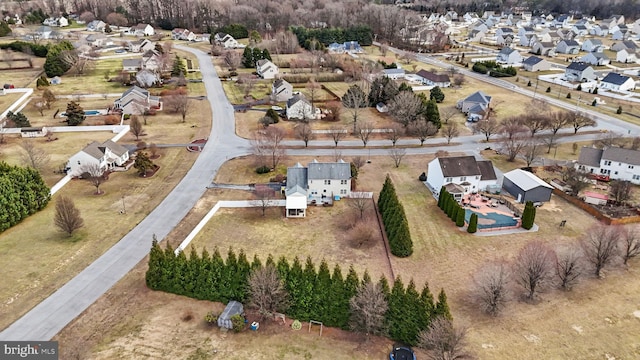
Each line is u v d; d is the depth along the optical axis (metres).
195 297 53.66
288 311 50.91
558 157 94.56
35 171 72.88
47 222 69.62
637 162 82.12
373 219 71.88
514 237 66.69
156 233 66.81
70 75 154.00
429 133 101.94
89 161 82.81
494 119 111.25
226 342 47.66
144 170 84.81
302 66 167.00
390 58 188.00
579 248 60.69
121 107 118.19
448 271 59.44
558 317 51.31
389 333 48.41
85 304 52.59
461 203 76.31
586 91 144.38
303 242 65.69
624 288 56.00
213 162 91.19
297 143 101.94
